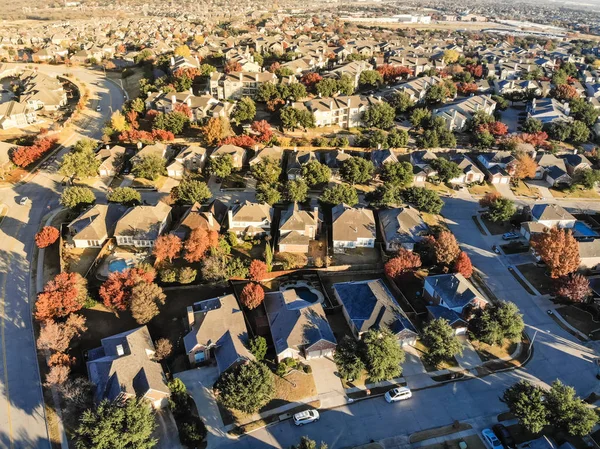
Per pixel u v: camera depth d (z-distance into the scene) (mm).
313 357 64750
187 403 56094
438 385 61219
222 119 130000
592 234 93875
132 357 57594
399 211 91750
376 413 57312
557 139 141875
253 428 54875
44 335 60188
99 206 88812
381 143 126875
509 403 54812
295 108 133875
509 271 84062
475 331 67438
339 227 88062
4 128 133500
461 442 53531
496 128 138250
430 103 164500
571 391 53219
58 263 80688
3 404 57062
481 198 107125
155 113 136250
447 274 75062
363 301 70188
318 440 53719
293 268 80625
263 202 95688
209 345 62469
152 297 68125
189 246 77250
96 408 51562
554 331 70812
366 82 174125
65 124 137750
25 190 105000
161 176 112562
